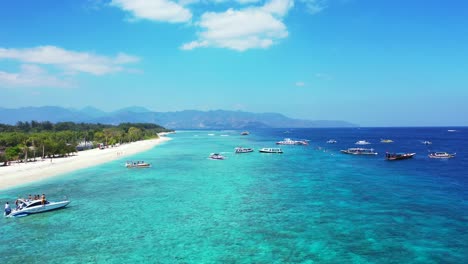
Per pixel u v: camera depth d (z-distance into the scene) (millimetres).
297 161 107688
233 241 35625
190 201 52781
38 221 43125
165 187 64625
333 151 145875
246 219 43094
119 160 113625
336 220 42281
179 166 97562
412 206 48406
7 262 30984
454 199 52531
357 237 36375
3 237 37531
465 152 136875
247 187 63906
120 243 35344
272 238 36406
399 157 108438
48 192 60531
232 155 131125
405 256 31609
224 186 65188
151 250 33500
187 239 36312
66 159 114688
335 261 30703
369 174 78812
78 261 31125
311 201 52031
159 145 197125
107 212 46844
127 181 71875
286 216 44219
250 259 31266
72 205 50875
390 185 64500
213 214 45438
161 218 43781
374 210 46562
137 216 44781
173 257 31875
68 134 174000
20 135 135625
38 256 32281
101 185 67250
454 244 34188
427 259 30922
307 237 36562
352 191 59125
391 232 37781
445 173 79688
